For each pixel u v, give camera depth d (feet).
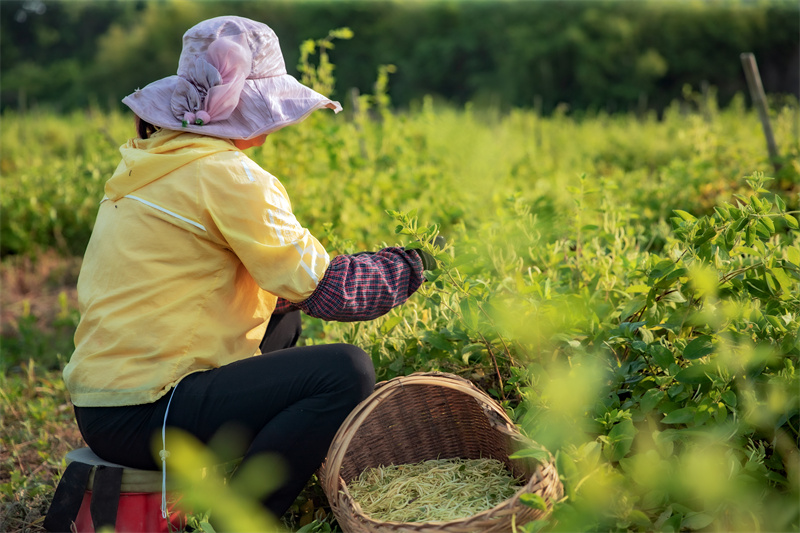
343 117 23.39
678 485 5.56
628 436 5.87
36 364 12.51
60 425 9.97
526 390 6.72
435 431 7.30
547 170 20.90
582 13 81.30
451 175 18.34
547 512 5.47
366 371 6.40
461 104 85.56
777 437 5.96
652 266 7.06
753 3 80.79
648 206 14.70
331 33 14.70
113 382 6.16
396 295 6.67
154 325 6.15
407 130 18.86
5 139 34.22
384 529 5.46
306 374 6.28
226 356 6.44
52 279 17.85
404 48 92.22
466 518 5.32
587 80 78.18
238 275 6.47
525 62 80.28
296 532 6.54
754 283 6.61
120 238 6.24
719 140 17.13
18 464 9.04
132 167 6.27
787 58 78.48
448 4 90.74
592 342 7.29
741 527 5.45
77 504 6.42
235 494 6.25
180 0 102.42
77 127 40.16
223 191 6.12
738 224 6.56
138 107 6.49
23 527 7.30
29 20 119.85
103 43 109.60
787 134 17.53
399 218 6.83
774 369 6.28
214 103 6.32
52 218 19.04
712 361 6.22
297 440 6.28
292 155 14.99
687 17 79.41
